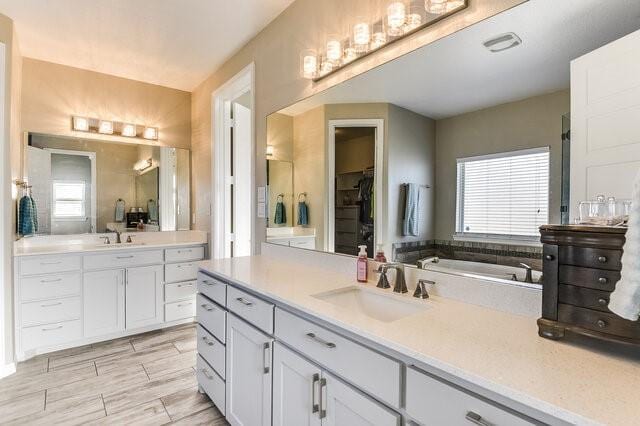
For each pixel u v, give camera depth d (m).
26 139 2.98
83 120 3.27
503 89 1.25
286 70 2.34
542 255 1.04
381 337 0.98
